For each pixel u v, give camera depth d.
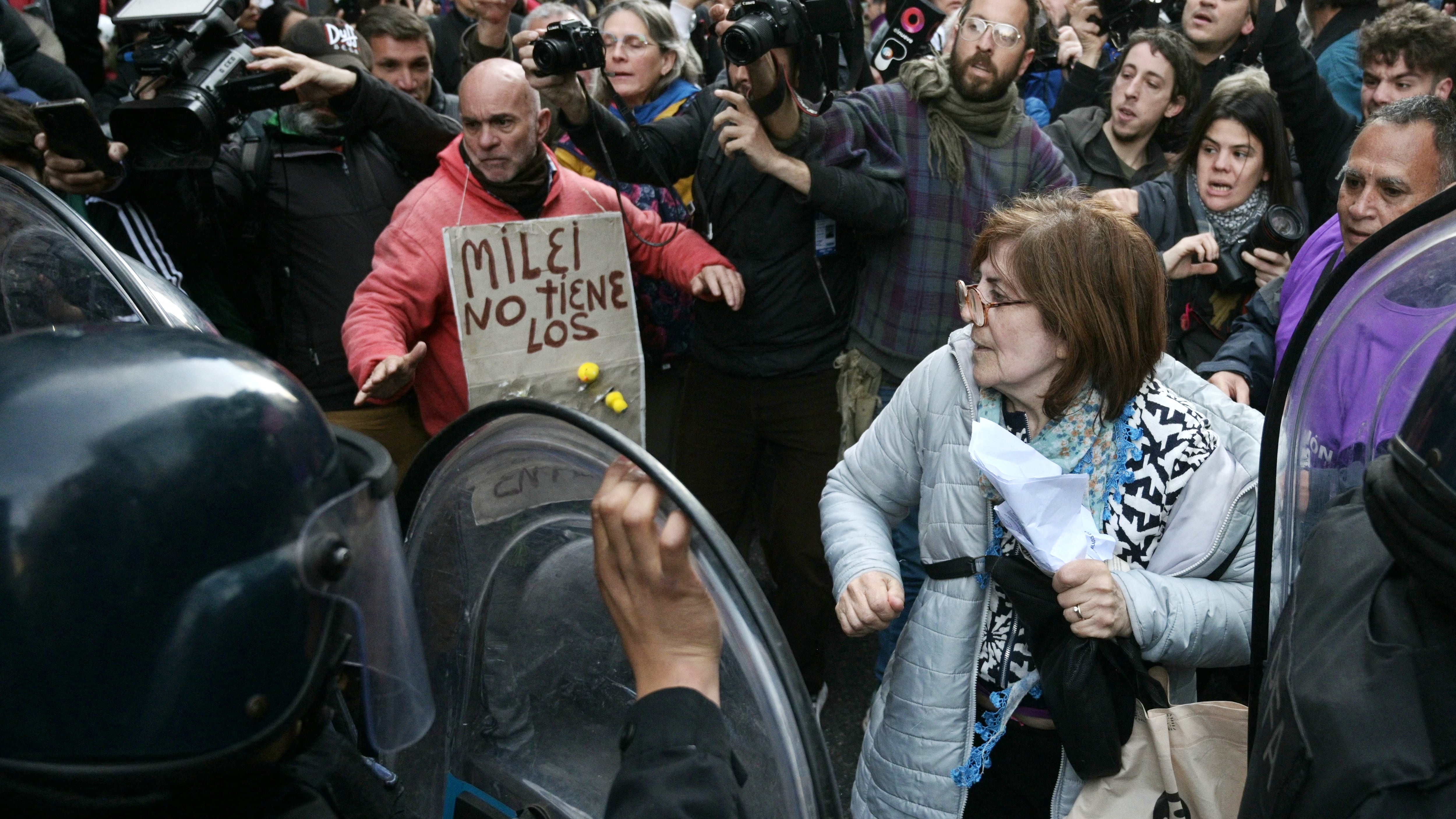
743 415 2.80
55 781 0.60
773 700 0.75
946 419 1.53
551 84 2.40
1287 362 1.14
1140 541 1.45
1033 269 1.38
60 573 0.59
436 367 2.54
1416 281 1.02
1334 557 0.92
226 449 0.64
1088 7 3.65
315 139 2.63
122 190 2.41
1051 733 1.52
